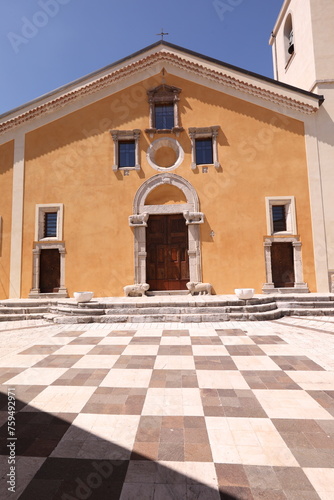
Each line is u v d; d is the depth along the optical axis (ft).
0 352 18.93
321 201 39.65
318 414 10.59
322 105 41.55
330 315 30.35
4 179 41.68
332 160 40.32
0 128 41.75
